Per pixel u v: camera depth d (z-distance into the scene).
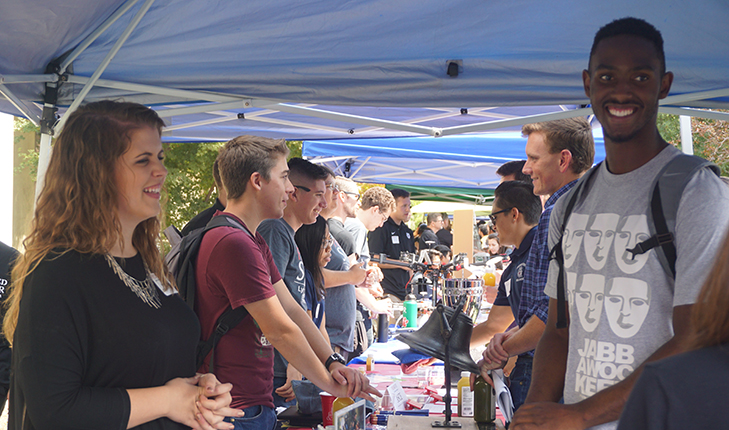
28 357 1.22
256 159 2.16
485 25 2.19
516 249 2.66
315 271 3.11
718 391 0.67
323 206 3.05
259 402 2.01
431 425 2.04
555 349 1.69
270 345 2.09
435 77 2.44
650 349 1.36
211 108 2.68
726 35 2.11
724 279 0.72
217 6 2.11
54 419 1.22
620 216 1.45
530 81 2.43
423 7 2.12
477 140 6.09
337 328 3.58
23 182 13.58
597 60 1.46
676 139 10.86
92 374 1.33
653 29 1.45
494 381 2.17
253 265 1.94
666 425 0.68
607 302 1.44
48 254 1.31
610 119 1.45
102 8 2.01
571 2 2.04
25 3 1.85
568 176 2.61
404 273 6.43
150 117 1.48
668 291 1.36
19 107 2.39
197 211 12.34
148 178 1.44
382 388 2.73
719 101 2.50
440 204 14.05
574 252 1.56
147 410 1.34
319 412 2.29
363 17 2.17
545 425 1.34
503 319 2.78
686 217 1.31
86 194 1.37
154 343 1.41
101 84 2.49
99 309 1.32
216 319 1.97
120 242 1.43
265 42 2.31
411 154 6.32
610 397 1.28
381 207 5.55
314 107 4.08
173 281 1.66
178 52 2.37
